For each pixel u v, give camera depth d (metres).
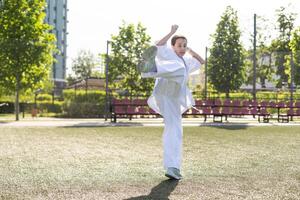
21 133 13.21
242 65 32.78
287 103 23.59
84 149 9.16
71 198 4.62
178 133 5.84
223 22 33.00
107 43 22.92
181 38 5.91
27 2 22.70
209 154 8.49
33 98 34.41
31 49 22.28
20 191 4.95
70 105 26.83
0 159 7.55
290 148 9.70
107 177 5.89
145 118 24.11
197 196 4.75
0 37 22.61
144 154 8.38
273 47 48.09
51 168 6.61
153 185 5.37
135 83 24.78
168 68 5.62
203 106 21.20
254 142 11.05
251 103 22.69
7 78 22.28
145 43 24.58
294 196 4.76
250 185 5.38
